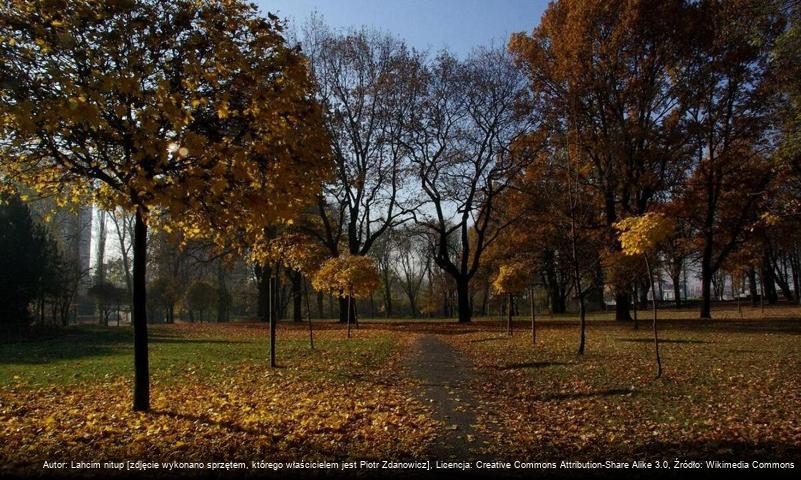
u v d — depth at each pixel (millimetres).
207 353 16594
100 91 5668
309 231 34562
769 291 52969
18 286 25656
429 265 64562
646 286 34281
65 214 37406
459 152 34938
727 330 23250
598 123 28891
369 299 73938
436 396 10031
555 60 29188
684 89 27641
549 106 29688
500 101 35062
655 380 11141
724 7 25531
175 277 45375
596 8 26578
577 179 19359
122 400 9273
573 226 16594
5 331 23719
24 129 5676
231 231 8188
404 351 18016
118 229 46781
